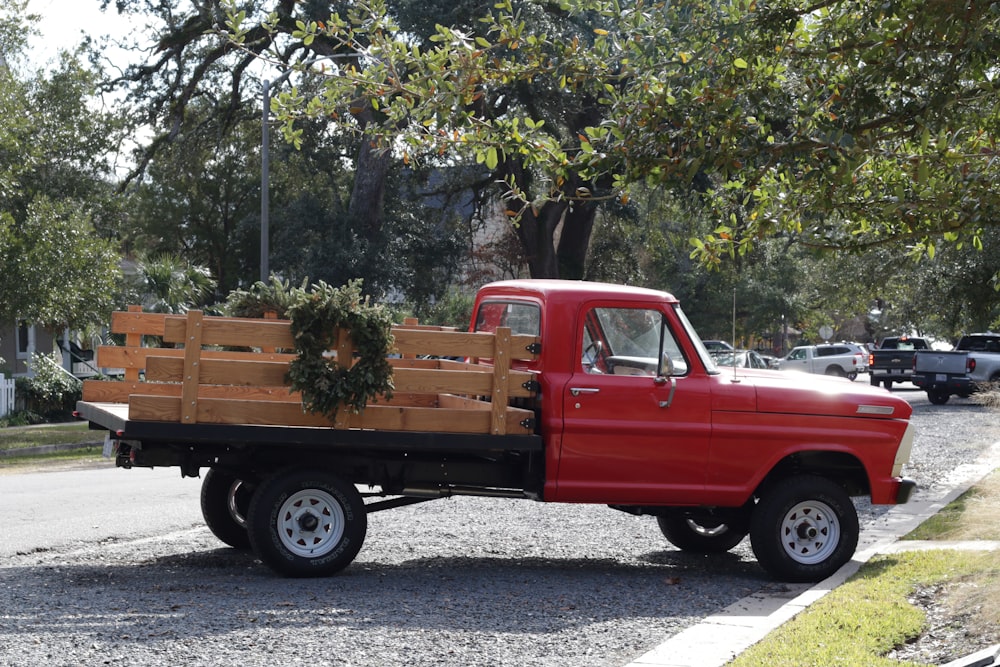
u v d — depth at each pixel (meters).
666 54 7.80
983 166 7.74
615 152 7.67
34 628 6.93
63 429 27.70
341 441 8.51
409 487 9.15
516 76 8.26
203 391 9.13
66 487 15.10
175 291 34.00
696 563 10.12
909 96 7.36
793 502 9.22
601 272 54.41
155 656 6.35
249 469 9.12
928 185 7.40
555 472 9.03
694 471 9.24
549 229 39.47
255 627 7.03
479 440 8.73
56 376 32.50
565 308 9.16
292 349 8.52
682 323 9.36
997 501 9.55
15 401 31.38
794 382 9.62
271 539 8.59
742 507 9.82
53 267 22.97
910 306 35.72
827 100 7.65
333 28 8.24
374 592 8.23
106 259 24.50
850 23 7.83
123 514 12.35
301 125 41.12
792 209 7.93
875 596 7.90
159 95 39.47
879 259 34.31
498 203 49.31
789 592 8.74
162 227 53.28
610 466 9.11
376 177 38.28
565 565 9.77
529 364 9.23
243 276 54.69
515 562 9.84
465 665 6.32
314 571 8.70
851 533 9.28
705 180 28.17
